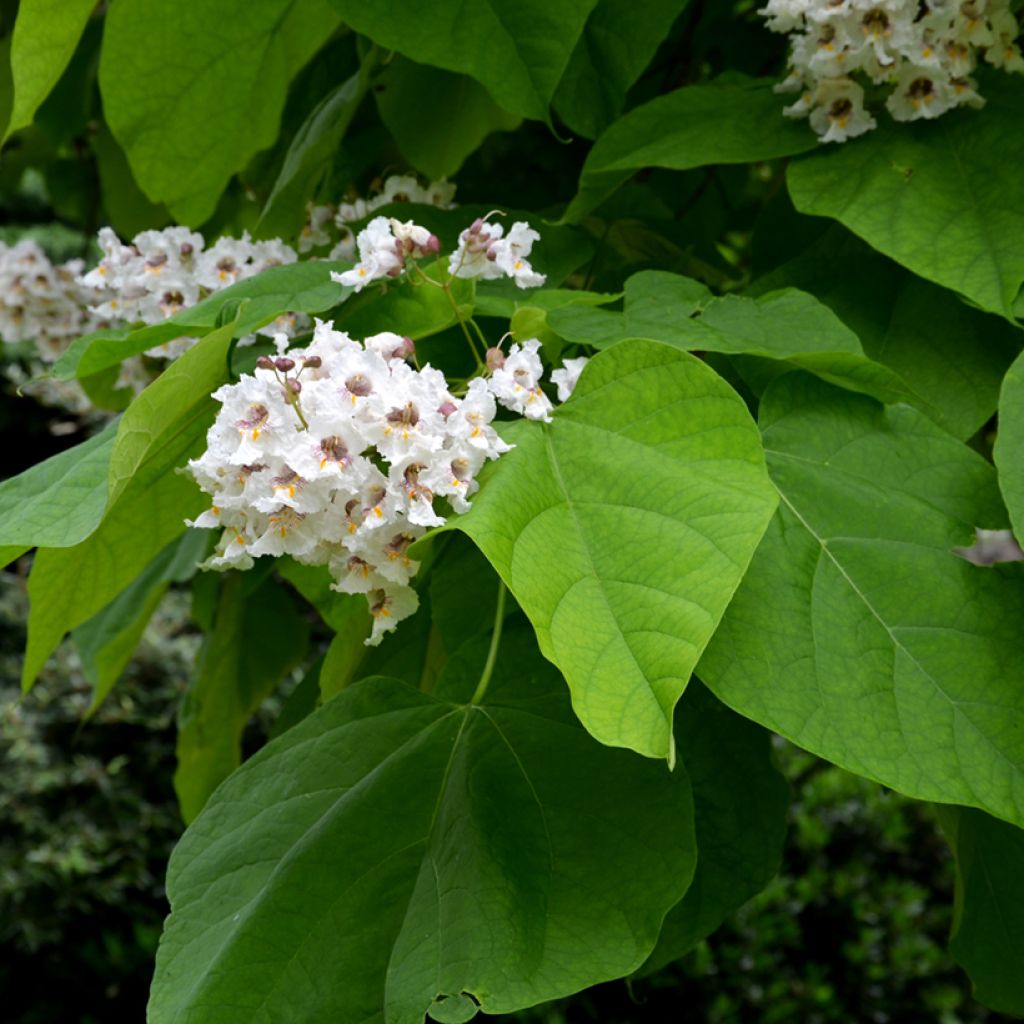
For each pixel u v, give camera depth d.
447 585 1.14
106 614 1.62
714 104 1.21
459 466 0.89
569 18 1.13
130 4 1.35
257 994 0.92
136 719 3.63
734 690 0.90
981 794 0.88
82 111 1.92
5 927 3.30
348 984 0.92
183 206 1.54
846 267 1.16
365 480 0.88
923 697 0.91
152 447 1.03
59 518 0.93
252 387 0.87
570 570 0.85
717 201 1.81
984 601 0.95
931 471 1.01
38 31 1.21
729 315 1.04
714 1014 3.17
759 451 0.88
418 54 1.14
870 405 1.03
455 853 0.93
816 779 3.73
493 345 1.09
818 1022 3.28
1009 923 1.11
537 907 0.90
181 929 0.97
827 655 0.92
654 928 0.89
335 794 0.99
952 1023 3.35
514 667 1.04
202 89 1.43
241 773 1.02
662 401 0.92
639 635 0.81
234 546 0.92
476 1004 0.87
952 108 1.13
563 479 0.90
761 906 3.38
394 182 1.33
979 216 1.07
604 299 1.08
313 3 1.39
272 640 1.77
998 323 1.09
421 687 1.26
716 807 1.07
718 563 0.83
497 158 1.70
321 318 1.14
